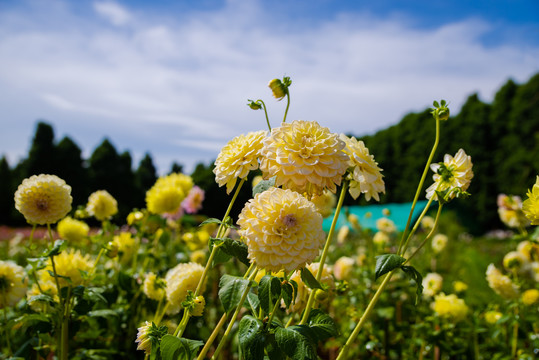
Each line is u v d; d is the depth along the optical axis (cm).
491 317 109
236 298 48
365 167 53
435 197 57
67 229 103
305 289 64
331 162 48
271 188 48
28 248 77
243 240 53
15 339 89
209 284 130
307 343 46
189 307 53
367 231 143
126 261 106
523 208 60
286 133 49
